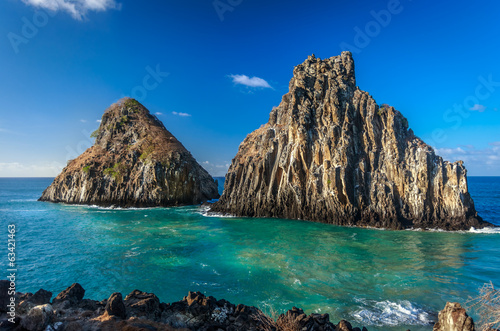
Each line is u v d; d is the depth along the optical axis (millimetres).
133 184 108875
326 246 45781
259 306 24844
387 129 72875
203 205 103062
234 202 84438
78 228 61969
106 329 13875
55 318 14484
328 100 78875
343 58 89750
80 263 37000
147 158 114312
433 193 64438
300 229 60781
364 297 26656
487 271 33562
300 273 33062
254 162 84812
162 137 130625
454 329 13375
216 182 147625
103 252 42281
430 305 25016
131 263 37031
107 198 107125
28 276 32531
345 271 33688
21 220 72625
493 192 156250
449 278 31344
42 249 44031
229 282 30500
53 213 86000
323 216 69125
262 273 33125
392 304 25203
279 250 43375
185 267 35375
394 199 65250
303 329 16234
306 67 91562
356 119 76375
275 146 83375
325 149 73625
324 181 70812
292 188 75438
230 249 44031
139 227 63406
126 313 16000
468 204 62375
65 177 118250
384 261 37562
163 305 18266
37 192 184250
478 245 46438
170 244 47375
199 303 18484
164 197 108562
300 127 77312
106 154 122438
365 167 70250
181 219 75562
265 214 79125
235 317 18047
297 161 76562
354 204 67438
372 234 55656
